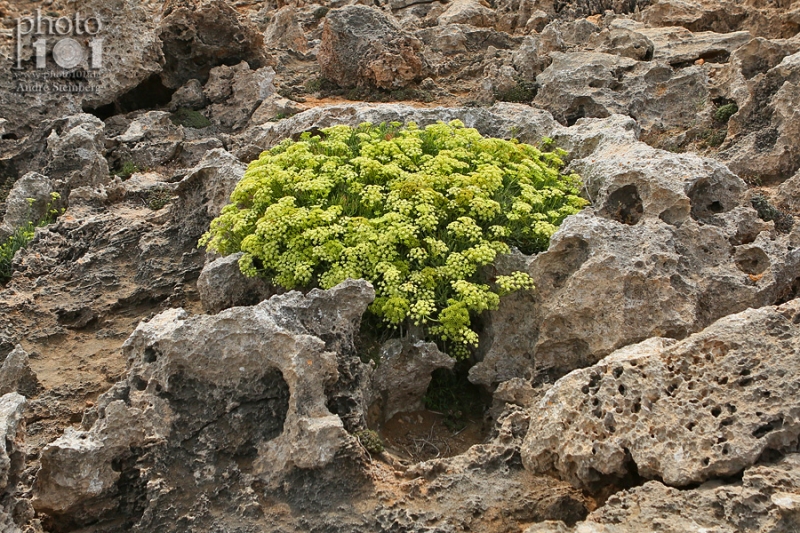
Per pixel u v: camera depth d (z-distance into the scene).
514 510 2.15
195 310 2.79
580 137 3.00
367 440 2.28
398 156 2.64
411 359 2.42
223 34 5.20
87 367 2.68
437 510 2.14
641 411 2.13
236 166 2.96
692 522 2.00
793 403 2.06
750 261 2.54
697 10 5.52
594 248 2.44
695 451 2.07
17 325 2.80
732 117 3.44
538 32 6.23
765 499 1.98
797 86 3.23
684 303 2.40
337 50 5.20
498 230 2.50
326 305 2.33
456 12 6.39
